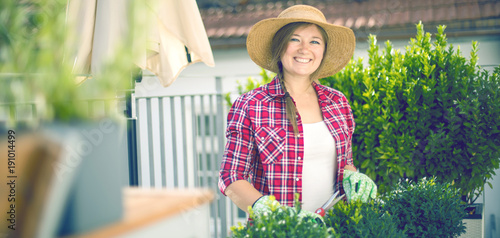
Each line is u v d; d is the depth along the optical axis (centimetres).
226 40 623
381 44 573
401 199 234
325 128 211
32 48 90
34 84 87
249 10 741
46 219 81
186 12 258
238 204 188
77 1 235
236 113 204
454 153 273
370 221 180
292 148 201
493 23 532
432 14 589
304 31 211
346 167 222
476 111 268
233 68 627
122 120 95
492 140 273
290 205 200
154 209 100
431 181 244
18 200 80
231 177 194
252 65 621
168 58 265
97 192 88
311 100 219
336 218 183
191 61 275
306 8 218
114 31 219
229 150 201
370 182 206
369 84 280
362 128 282
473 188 283
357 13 655
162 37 265
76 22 231
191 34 256
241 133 201
